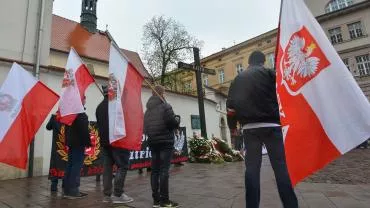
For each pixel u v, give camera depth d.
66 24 29.78
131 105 4.53
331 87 2.35
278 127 2.85
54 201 4.84
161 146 4.31
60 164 6.12
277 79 2.60
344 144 2.21
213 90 23.03
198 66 14.30
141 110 4.63
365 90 32.09
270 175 7.55
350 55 33.88
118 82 4.52
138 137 4.46
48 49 10.38
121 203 4.59
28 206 4.48
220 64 47.66
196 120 17.45
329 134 2.28
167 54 31.03
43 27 10.26
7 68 8.98
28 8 10.07
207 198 4.84
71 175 5.15
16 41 9.62
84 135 5.22
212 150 12.45
